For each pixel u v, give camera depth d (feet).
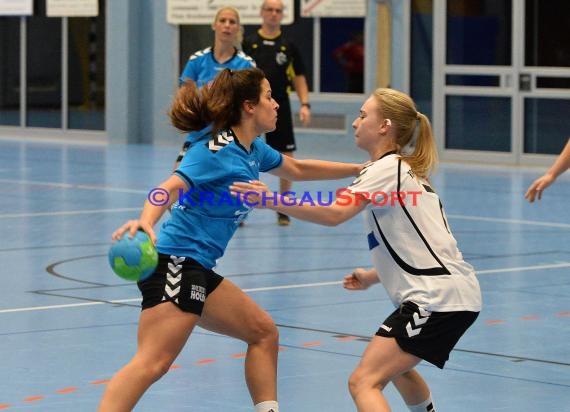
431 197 34.37
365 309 57.26
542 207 97.71
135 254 31.63
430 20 134.62
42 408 39.50
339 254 74.64
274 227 87.56
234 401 40.63
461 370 45.39
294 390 42.14
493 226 86.89
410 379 35.37
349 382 33.27
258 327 35.88
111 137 159.33
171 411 39.32
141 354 33.60
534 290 62.39
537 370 45.44
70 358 46.88
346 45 139.54
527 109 129.59
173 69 155.12
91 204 98.63
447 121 135.13
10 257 72.59
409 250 33.71
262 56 88.28
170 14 154.20
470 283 33.91
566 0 126.21
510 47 129.90
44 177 119.03
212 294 35.27
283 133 88.84
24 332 51.65
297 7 142.61
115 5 156.87
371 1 137.08
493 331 52.47
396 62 136.46
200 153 34.06
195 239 34.35
